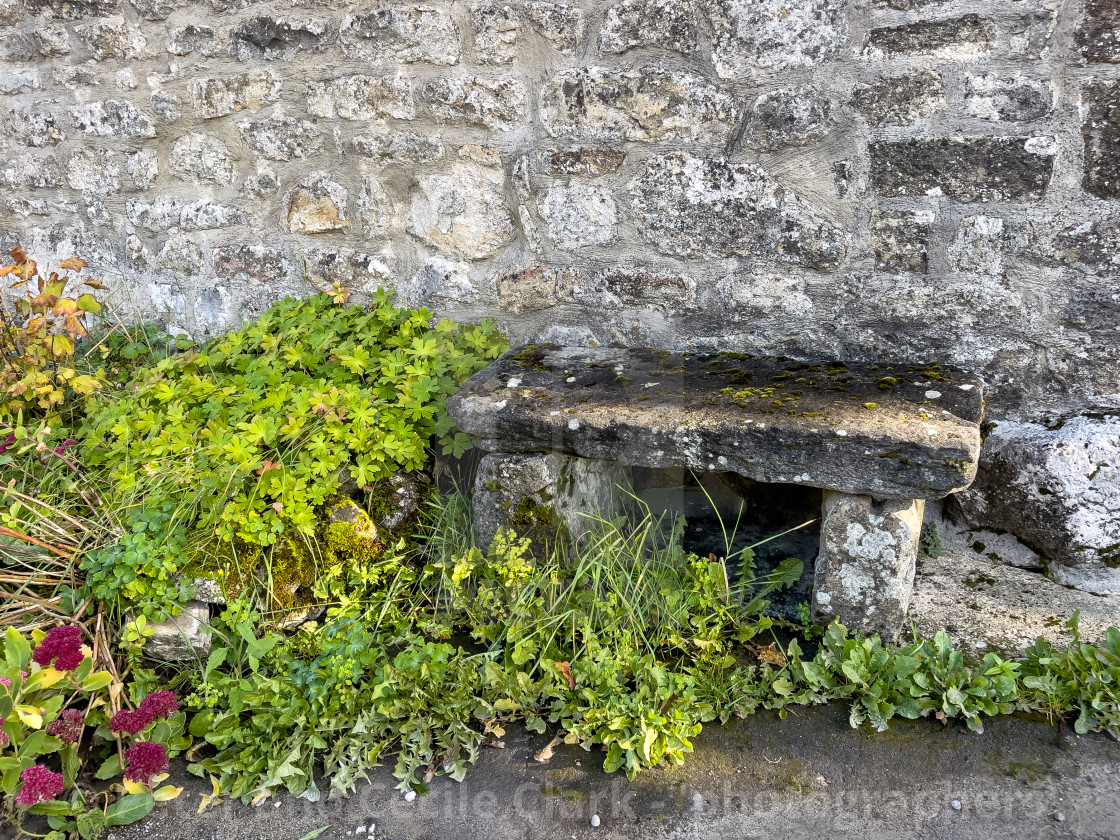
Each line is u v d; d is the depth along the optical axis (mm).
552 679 1925
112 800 1746
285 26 2727
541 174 2604
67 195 3434
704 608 2107
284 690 1882
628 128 2471
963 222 2277
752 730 1866
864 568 2002
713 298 2572
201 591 2016
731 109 2369
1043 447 2230
